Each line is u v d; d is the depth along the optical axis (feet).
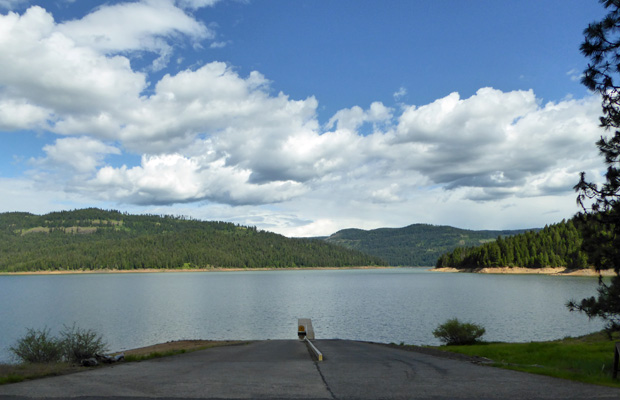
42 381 34.65
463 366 50.29
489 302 261.03
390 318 192.54
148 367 47.11
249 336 148.77
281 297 323.78
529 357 65.67
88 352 60.18
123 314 213.05
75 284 531.91
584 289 358.43
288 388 31.63
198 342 118.01
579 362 54.44
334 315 208.13
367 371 43.68
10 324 172.45
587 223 44.91
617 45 37.88
